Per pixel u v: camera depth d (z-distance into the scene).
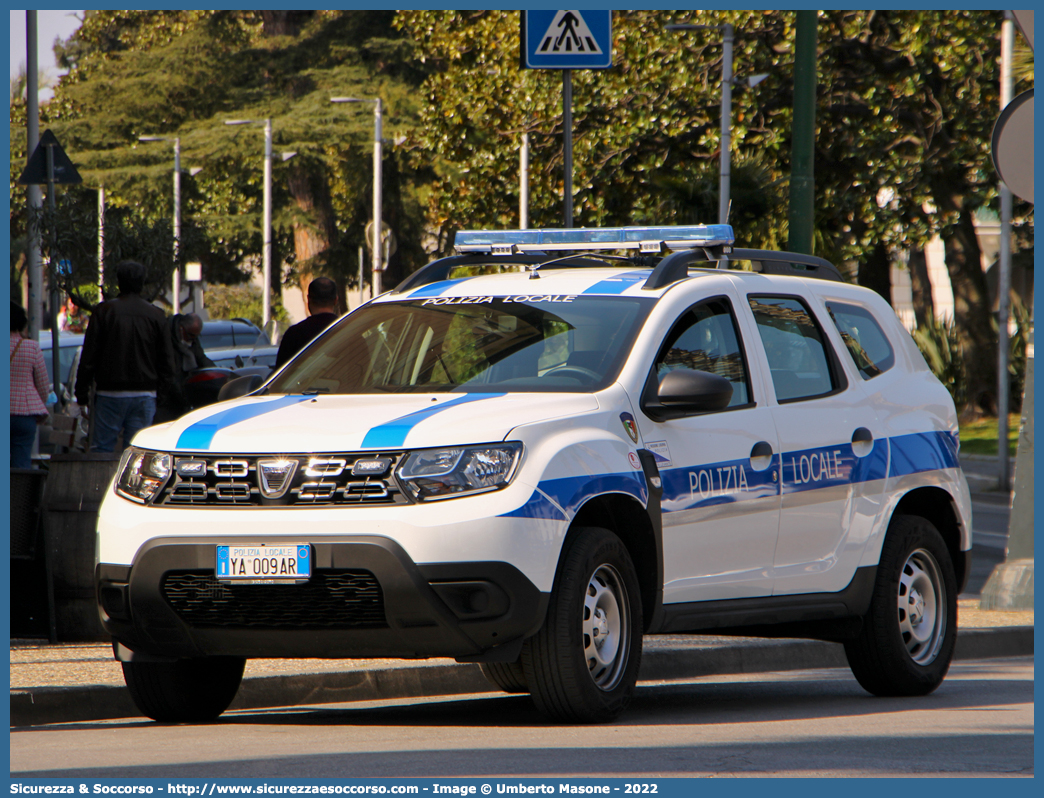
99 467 28.89
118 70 175.50
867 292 25.62
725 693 24.86
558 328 21.38
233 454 18.83
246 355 86.94
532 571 18.31
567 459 18.97
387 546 17.91
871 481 23.77
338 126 159.62
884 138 99.44
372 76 164.50
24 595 28.28
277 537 18.22
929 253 177.25
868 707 22.95
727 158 86.81
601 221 105.12
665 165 102.12
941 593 24.86
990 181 102.06
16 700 20.81
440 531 17.97
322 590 18.16
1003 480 82.06
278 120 162.38
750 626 24.03
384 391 21.00
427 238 170.25
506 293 22.55
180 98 173.50
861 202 101.12
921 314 122.88
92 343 37.66
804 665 29.11
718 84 100.00
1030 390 36.12
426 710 22.41
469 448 18.41
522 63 34.00
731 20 98.31
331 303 33.03
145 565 18.75
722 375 21.92
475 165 110.12
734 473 21.47
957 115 99.62
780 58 99.88
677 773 16.14
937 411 25.61
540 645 18.84
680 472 20.64
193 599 18.73
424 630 18.08
